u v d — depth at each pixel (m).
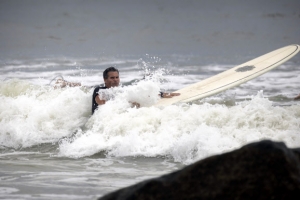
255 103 26.56
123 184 19.38
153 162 23.02
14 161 24.03
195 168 11.25
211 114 25.83
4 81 34.53
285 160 10.89
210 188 11.00
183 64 73.38
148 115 26.73
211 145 22.78
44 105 30.67
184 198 11.02
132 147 24.48
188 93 34.31
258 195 10.81
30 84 34.03
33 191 18.36
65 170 21.97
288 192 10.72
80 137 26.50
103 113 28.05
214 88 35.00
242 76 36.75
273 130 24.38
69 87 32.22
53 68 69.88
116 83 30.75
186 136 23.91
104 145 25.27
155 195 11.16
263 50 92.75
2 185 19.30
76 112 30.16
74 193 18.05
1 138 28.16
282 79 54.22
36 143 27.38
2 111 30.16
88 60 81.00
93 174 21.12
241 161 11.09
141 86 29.38
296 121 24.69
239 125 24.95
